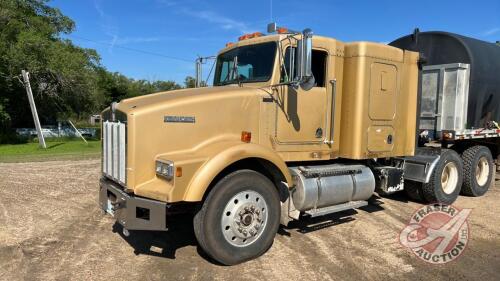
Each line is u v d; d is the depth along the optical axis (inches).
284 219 212.4
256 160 196.9
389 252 206.5
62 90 1149.7
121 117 187.2
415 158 291.1
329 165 239.8
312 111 225.3
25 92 1120.2
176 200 169.2
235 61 235.1
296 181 215.2
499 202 321.4
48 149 794.2
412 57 265.6
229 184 182.7
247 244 190.2
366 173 246.4
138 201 175.5
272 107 211.0
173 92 210.7
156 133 181.2
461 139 320.8
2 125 1125.7
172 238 222.4
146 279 172.4
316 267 186.5
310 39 191.0
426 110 324.2
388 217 268.7
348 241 221.5
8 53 1029.8
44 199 309.1
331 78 231.6
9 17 1092.5
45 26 1190.3
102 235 226.2
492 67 335.3
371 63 238.4
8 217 259.0
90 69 1233.4
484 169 345.7
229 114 198.2
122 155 183.5
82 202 299.9
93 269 181.6
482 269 187.2
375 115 244.5
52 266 184.2
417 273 181.8
